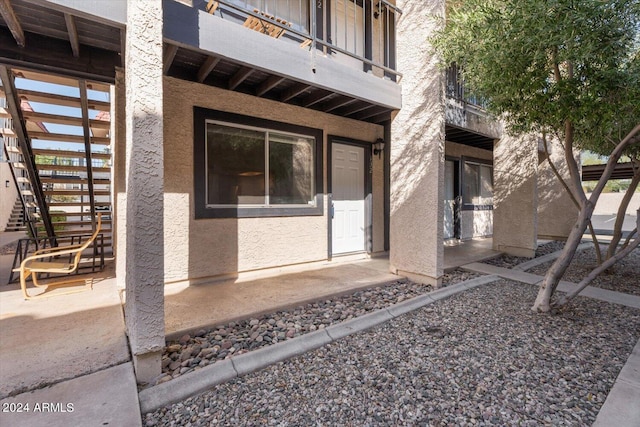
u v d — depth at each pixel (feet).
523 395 6.62
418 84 14.55
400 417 5.99
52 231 17.22
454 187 26.71
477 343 8.92
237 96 14.29
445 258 19.95
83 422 5.45
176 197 12.85
